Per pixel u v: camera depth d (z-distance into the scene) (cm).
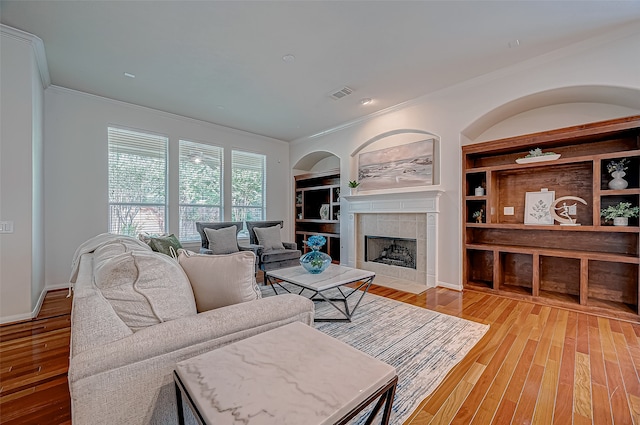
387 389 97
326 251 634
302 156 646
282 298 152
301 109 466
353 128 528
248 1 225
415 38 275
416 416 149
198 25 255
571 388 171
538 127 353
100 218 420
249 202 612
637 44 259
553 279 356
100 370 91
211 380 92
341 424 81
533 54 305
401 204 443
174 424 108
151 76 352
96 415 91
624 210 285
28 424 142
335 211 616
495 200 382
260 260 434
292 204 686
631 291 304
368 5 230
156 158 478
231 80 363
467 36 272
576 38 276
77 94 398
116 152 438
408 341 231
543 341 231
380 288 392
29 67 276
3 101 266
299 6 231
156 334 106
